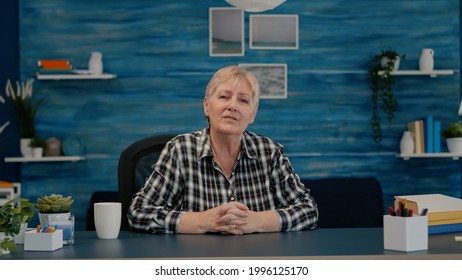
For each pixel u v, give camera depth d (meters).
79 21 4.52
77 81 4.53
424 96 4.63
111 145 4.53
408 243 1.62
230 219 1.99
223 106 2.20
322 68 4.58
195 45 4.54
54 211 1.87
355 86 4.59
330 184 3.99
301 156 4.57
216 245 1.75
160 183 2.23
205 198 2.25
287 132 4.57
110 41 4.53
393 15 4.60
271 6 2.24
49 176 4.54
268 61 4.56
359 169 4.60
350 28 4.59
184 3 4.54
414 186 4.62
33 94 4.51
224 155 2.29
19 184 4.47
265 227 2.05
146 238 1.93
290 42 4.57
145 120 4.53
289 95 4.57
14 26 4.52
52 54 4.52
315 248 1.68
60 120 4.52
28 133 4.43
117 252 1.64
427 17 4.61
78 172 4.54
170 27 4.54
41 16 4.51
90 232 2.11
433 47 4.62
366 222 3.89
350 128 4.59
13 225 1.73
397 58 4.48
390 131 4.61
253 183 2.29
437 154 4.42
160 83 4.54
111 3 4.52
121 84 4.53
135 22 4.53
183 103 4.54
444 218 1.97
